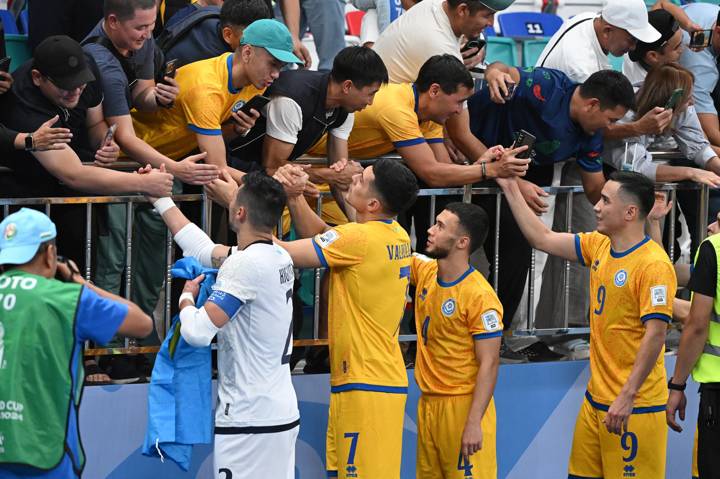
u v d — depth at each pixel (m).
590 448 17.47
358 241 15.28
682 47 21.61
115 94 16.08
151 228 18.06
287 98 16.81
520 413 18.73
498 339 16.14
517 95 18.75
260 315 14.34
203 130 16.41
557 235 17.62
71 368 12.62
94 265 16.81
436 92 17.61
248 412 14.44
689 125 20.39
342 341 15.59
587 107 18.34
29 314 12.45
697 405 19.97
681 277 20.27
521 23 28.98
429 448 16.89
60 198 16.02
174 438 14.62
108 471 16.52
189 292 14.64
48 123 14.85
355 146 18.41
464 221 16.08
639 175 16.56
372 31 25.17
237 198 14.48
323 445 17.67
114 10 15.92
